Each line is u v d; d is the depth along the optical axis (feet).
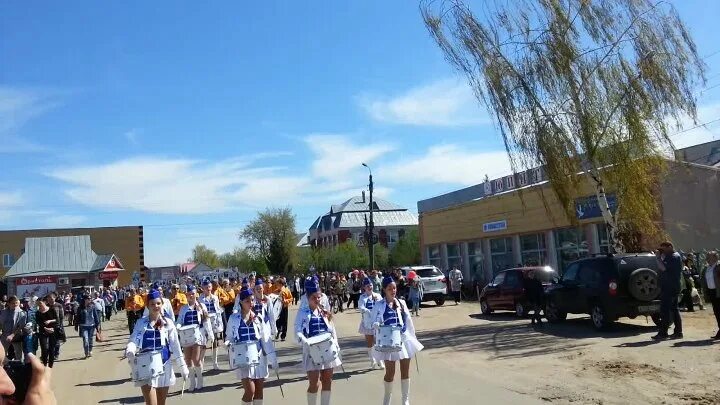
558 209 97.81
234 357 27.71
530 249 107.45
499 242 117.91
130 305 74.69
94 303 80.02
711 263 44.52
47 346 55.16
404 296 93.25
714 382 30.53
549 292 61.26
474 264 127.34
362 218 322.55
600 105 58.39
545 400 29.19
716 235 75.82
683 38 58.44
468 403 29.58
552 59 58.34
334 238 326.65
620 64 58.13
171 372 27.50
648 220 61.87
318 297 27.40
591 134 58.13
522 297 70.18
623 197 60.95
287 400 32.76
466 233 128.57
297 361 47.85
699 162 85.15
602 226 88.48
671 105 57.21
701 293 68.23
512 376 35.70
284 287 64.80
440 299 101.09
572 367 37.01
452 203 140.26
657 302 50.47
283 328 64.54
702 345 41.01
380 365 41.32
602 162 60.59
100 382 45.21
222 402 34.19
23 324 52.24
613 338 47.50
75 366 56.18
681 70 57.52
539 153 59.21
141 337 26.96
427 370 39.60
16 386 8.23
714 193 77.00
